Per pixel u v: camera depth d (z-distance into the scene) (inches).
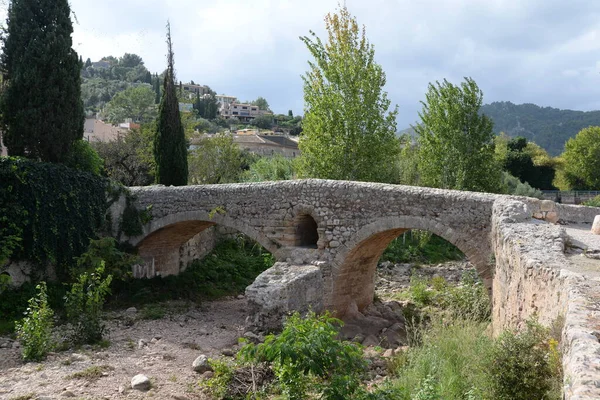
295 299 662.5
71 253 806.5
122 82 4933.6
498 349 301.7
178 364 532.4
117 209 892.0
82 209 831.1
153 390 454.0
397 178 1429.6
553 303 309.4
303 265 738.8
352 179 1047.0
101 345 590.6
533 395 273.7
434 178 1175.0
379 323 774.5
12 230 737.0
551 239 438.3
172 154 1107.9
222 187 839.1
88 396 431.8
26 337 536.1
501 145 2576.3
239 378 469.1
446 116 1153.4
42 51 858.1
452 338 438.9
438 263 1258.0
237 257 1160.8
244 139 2704.2
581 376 179.2
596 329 223.1
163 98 1114.7
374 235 715.4
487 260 622.2
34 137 855.7
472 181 1132.5
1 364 514.3
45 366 506.3
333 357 335.0
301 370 335.9
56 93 868.0
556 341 273.9
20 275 749.3
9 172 739.4
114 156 1578.5
